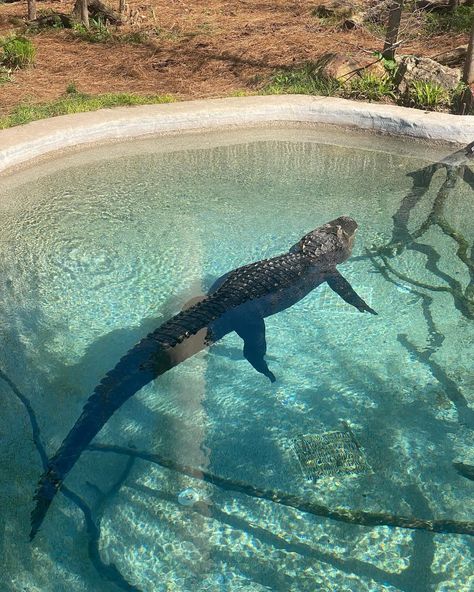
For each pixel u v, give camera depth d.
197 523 3.16
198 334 4.09
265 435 3.72
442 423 3.81
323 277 4.89
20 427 3.69
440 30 12.04
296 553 3.04
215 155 7.71
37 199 6.54
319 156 7.70
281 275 4.71
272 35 12.31
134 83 9.91
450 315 4.75
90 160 7.50
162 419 3.81
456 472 3.47
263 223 6.04
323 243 5.16
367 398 4.00
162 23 13.60
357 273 5.26
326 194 6.67
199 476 3.42
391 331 4.59
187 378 4.14
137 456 3.54
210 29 12.99
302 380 4.15
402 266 5.37
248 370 4.22
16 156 7.10
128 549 3.03
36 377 4.12
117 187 6.84
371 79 9.18
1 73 10.20
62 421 3.73
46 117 8.12
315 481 3.42
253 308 4.39
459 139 7.79
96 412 3.38
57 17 13.18
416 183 6.96
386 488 3.38
